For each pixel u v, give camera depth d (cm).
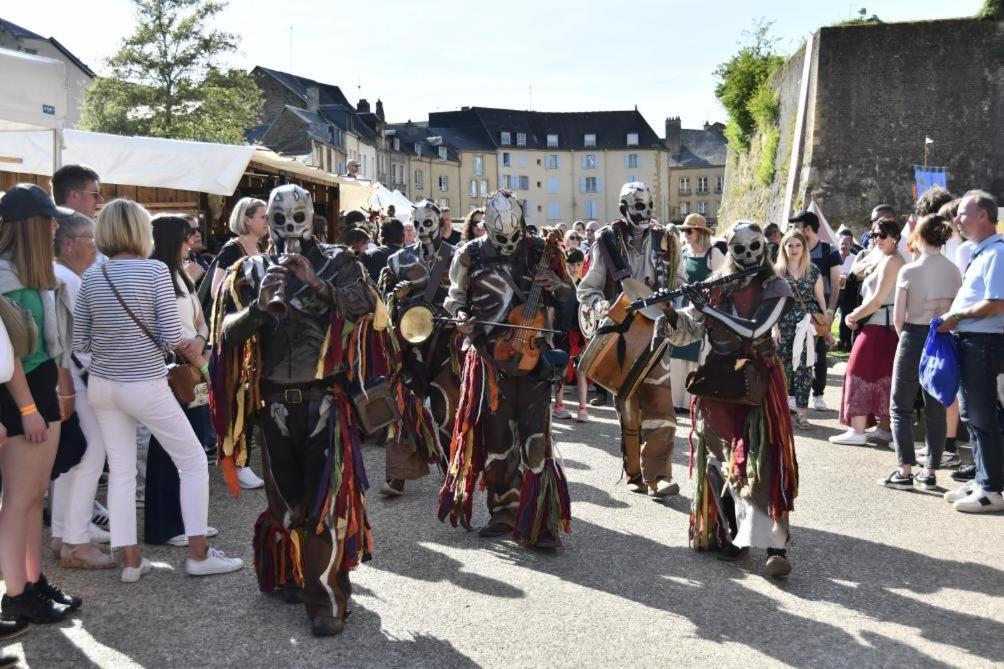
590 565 473
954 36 2756
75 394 466
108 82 4147
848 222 2802
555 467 496
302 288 396
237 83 4288
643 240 566
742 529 454
